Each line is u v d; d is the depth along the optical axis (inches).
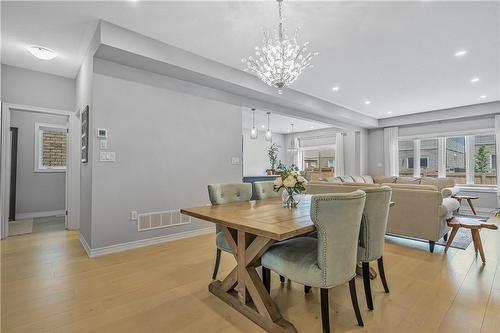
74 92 167.6
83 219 133.2
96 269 100.7
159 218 135.3
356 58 136.0
